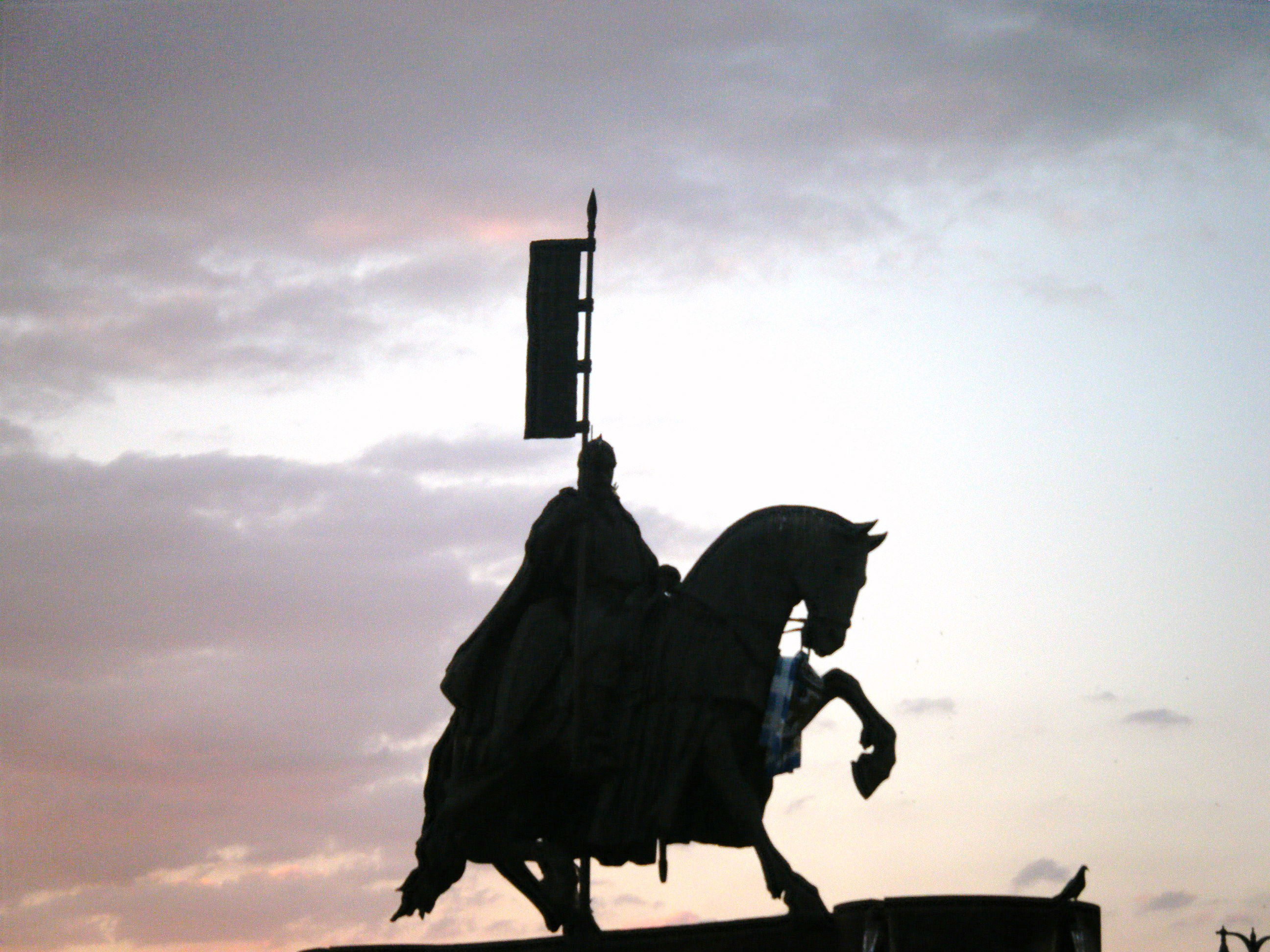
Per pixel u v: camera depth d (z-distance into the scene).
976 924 26.34
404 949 29.17
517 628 29.55
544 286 31.44
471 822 29.31
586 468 29.77
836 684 28.91
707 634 28.77
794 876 27.62
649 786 28.61
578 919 28.81
